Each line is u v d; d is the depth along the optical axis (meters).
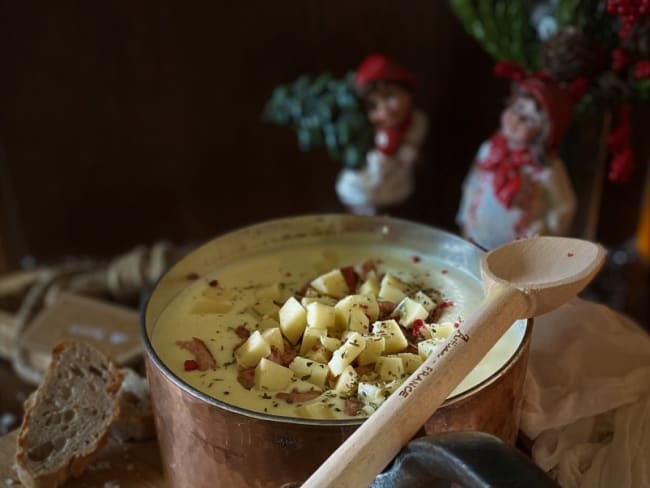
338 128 0.60
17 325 0.59
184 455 0.28
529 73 0.54
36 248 0.75
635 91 0.49
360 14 0.67
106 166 0.72
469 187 0.59
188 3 0.65
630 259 0.70
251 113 0.71
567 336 0.35
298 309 0.31
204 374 0.30
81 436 0.35
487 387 0.26
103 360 0.38
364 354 0.29
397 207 0.66
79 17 0.64
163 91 0.69
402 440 0.24
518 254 0.30
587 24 0.49
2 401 0.58
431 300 0.33
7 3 0.63
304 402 0.28
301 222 0.38
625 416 0.33
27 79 0.66
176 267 0.34
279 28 0.67
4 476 0.34
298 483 0.26
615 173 0.53
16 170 0.70
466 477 0.22
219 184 0.75
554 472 0.33
